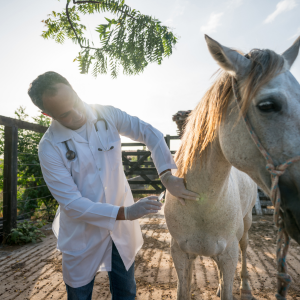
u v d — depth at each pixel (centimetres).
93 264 136
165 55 267
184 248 151
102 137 139
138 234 161
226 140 112
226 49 100
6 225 398
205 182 130
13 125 405
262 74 93
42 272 287
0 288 251
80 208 124
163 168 143
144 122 153
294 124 89
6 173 401
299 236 92
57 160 131
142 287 246
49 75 119
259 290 238
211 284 250
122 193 152
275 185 94
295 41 123
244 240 236
